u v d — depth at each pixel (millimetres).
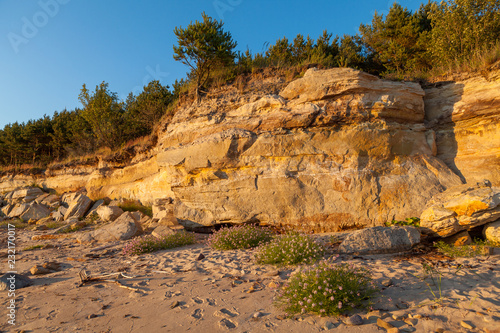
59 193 26672
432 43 14234
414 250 6609
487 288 3844
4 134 36562
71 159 27516
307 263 5879
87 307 4531
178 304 4344
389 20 19062
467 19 12930
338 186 10328
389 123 10438
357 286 3799
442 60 13375
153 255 8547
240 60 15023
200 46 13570
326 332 3148
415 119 10867
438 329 2924
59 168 27188
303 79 11469
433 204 7633
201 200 12688
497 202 6508
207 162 12320
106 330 3668
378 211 9594
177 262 7348
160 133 16688
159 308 4262
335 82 10766
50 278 6590
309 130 11133
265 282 5062
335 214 10086
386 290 4164
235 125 12453
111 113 25734
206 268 6566
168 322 3756
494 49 10688
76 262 8227
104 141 26219
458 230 6895
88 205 20109
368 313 3445
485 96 9867
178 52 14070
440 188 9438
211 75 15000
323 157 10773
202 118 13453
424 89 11492
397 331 2928
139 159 20531
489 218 6609
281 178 11031
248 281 5234
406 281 4457
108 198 21562
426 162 10188
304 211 10547
